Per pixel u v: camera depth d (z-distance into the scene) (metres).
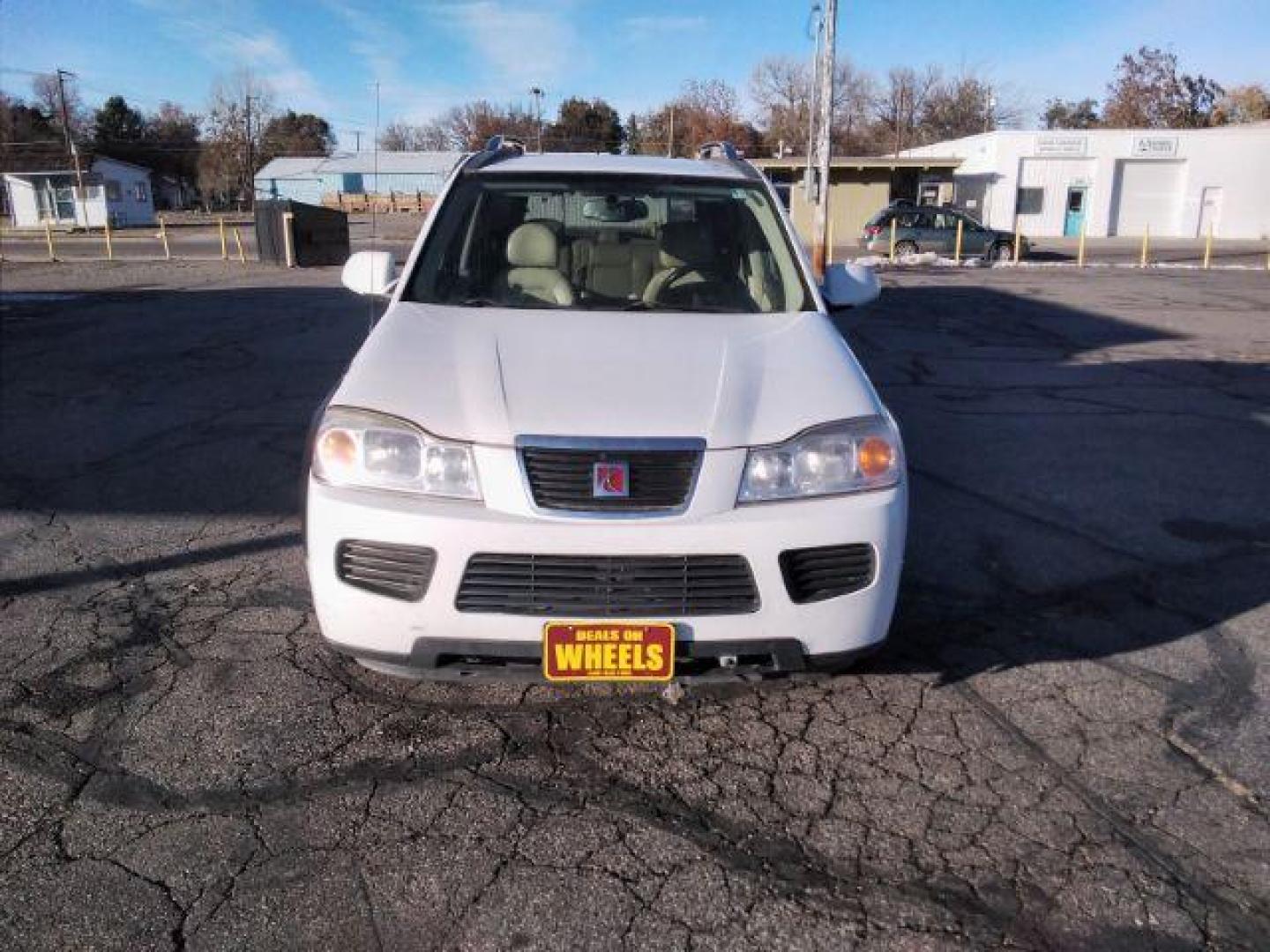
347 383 3.00
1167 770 2.89
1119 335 12.14
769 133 78.00
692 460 2.70
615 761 2.91
